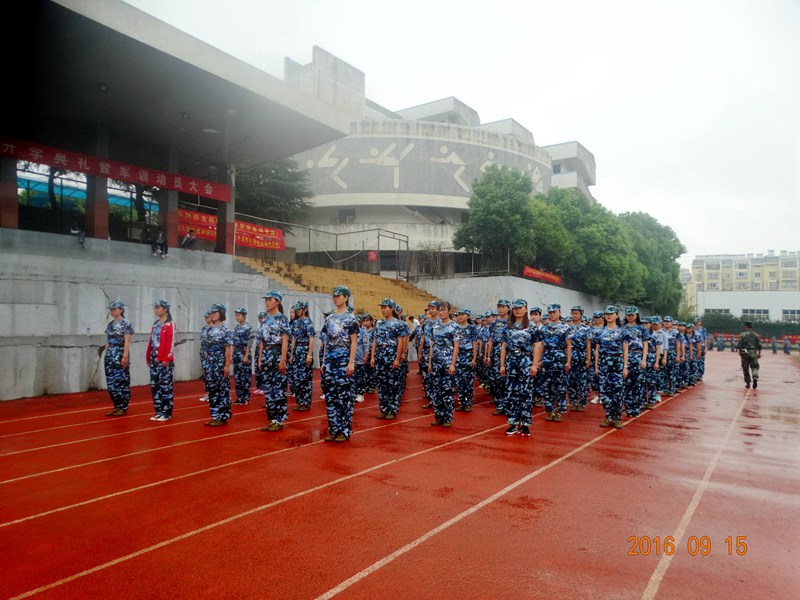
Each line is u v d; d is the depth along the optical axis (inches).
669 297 1742.1
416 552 143.6
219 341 309.0
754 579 130.3
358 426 319.0
